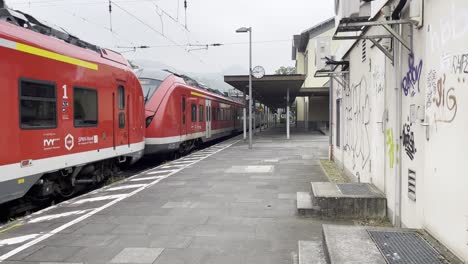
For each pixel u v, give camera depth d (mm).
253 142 26266
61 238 5820
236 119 35281
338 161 13227
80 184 9820
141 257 5027
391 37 6008
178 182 10609
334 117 14547
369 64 7910
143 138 12695
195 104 20031
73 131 8586
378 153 7219
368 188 7309
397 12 5438
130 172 14570
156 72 16625
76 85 8750
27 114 7109
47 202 8977
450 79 4031
